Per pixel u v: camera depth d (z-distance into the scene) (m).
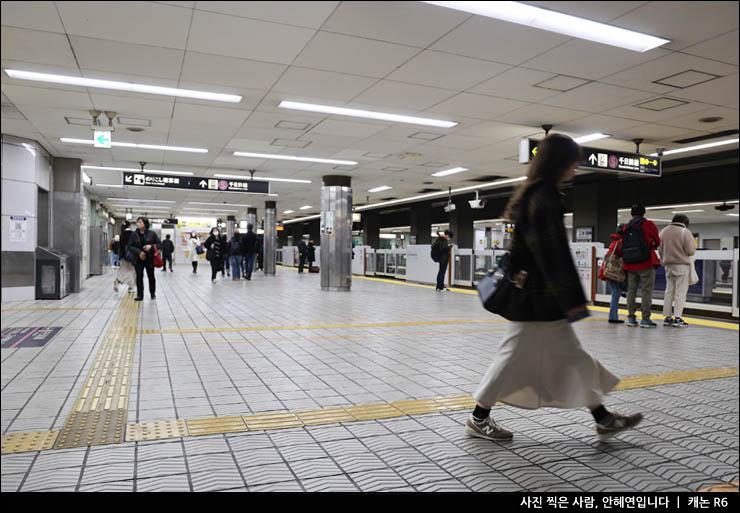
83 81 6.78
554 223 2.50
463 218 23.81
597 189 16.58
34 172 10.59
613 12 4.79
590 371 2.79
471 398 3.99
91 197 22.41
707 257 9.27
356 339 6.62
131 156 12.39
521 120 8.78
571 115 8.41
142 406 3.68
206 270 26.23
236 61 6.05
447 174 15.05
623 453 2.88
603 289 11.20
